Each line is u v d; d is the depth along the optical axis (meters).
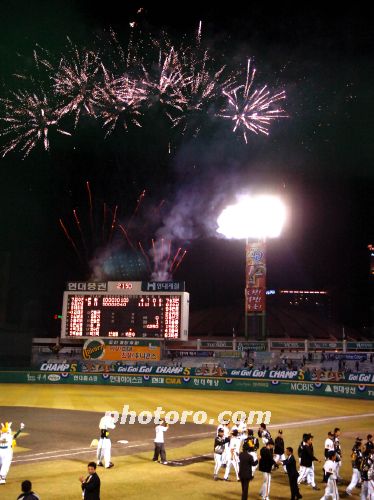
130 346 65.75
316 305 160.50
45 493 17.98
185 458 24.92
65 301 66.75
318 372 59.75
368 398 55.16
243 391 61.84
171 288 64.75
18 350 84.44
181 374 65.69
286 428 35.34
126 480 20.25
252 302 72.62
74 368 68.75
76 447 27.09
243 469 17.64
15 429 32.22
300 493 19.47
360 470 19.02
